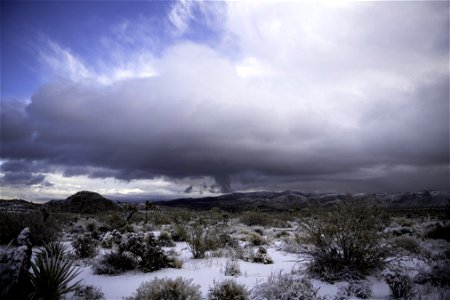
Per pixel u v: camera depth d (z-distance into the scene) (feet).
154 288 17.22
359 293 19.93
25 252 18.24
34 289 17.74
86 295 19.83
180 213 105.81
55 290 18.42
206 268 29.96
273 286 19.92
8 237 42.75
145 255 29.50
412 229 53.26
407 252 32.68
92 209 162.61
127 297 19.89
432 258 29.89
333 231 26.35
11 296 15.76
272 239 53.06
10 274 16.14
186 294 17.16
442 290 19.75
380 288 21.67
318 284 23.00
